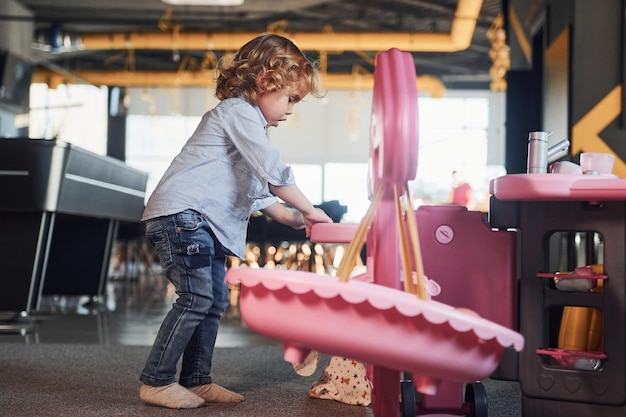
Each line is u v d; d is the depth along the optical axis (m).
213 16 12.52
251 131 2.16
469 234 1.86
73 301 6.19
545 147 1.89
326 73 14.82
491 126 16.98
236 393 2.44
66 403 2.28
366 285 1.35
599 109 4.41
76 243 5.72
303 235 8.98
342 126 17.61
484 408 1.78
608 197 1.69
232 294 7.35
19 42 10.98
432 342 1.33
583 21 4.44
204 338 2.36
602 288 1.96
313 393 2.41
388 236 1.52
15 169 4.21
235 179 2.29
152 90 17.61
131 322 4.75
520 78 5.91
